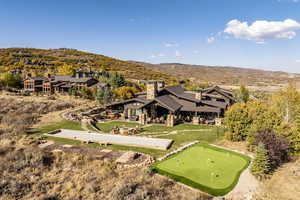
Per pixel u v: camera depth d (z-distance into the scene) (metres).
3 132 27.56
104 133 29.53
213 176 16.89
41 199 15.23
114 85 68.31
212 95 47.75
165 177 16.97
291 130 22.70
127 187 15.71
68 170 18.91
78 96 61.19
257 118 25.45
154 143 25.06
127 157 20.48
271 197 14.94
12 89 67.75
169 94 44.16
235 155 21.50
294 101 34.00
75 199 15.28
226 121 27.52
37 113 39.12
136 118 39.00
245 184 16.20
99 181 17.19
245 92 53.97
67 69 104.25
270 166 19.31
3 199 15.35
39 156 20.45
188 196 14.66
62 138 26.73
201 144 24.86
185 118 39.62
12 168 18.89
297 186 16.50
